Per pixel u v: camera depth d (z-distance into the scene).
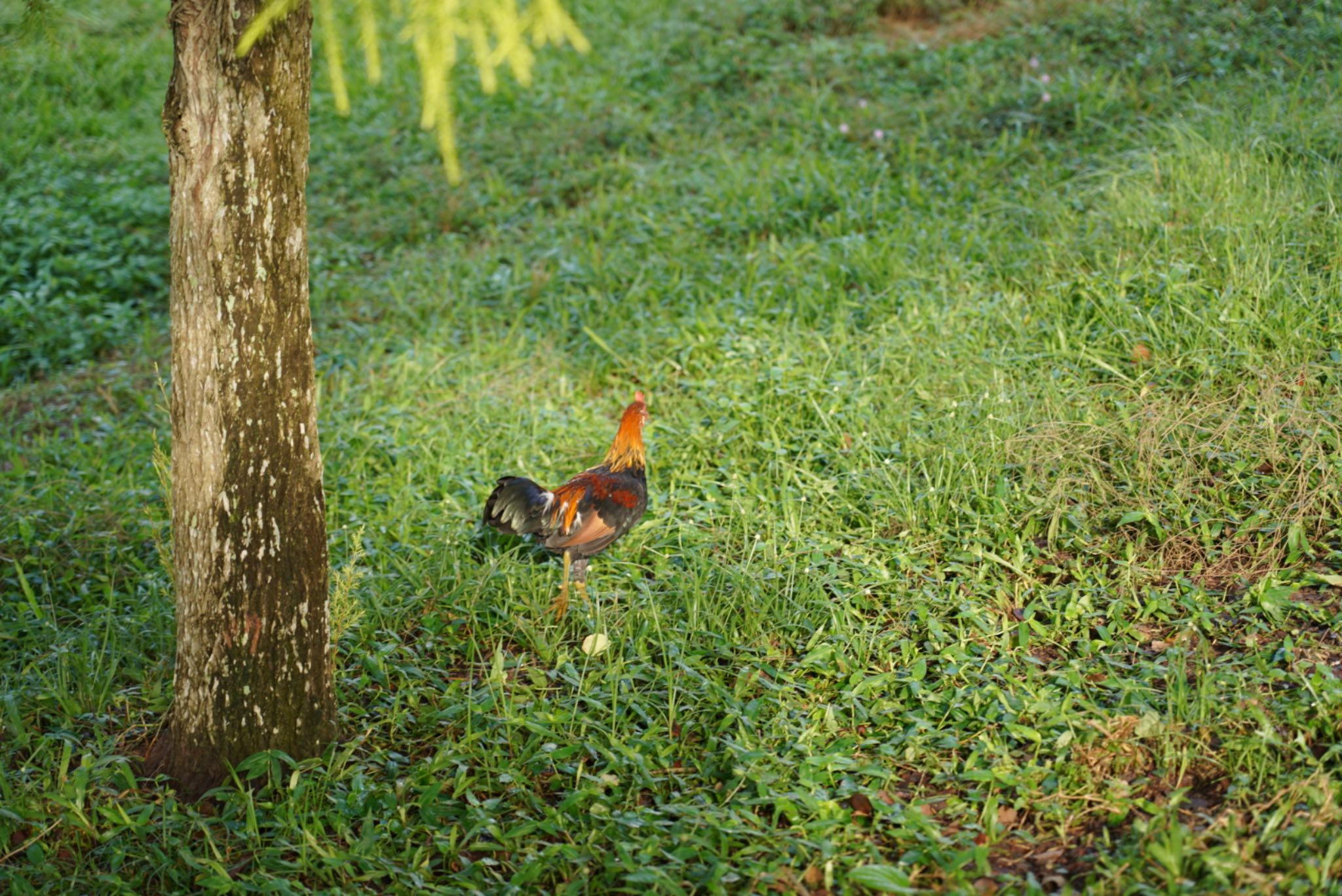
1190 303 6.50
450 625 5.13
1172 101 9.16
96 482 6.78
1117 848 3.50
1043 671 4.48
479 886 3.65
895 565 5.23
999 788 3.83
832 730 4.24
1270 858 3.32
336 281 9.50
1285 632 4.42
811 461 6.19
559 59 13.16
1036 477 5.58
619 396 7.31
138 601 5.45
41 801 4.03
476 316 8.53
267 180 3.74
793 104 11.16
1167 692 4.12
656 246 9.10
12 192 11.27
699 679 4.59
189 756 4.16
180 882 3.70
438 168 11.32
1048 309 6.97
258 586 4.00
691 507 5.97
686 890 3.54
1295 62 9.13
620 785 4.07
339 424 7.18
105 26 13.48
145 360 8.66
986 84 10.58
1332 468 5.07
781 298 8.02
